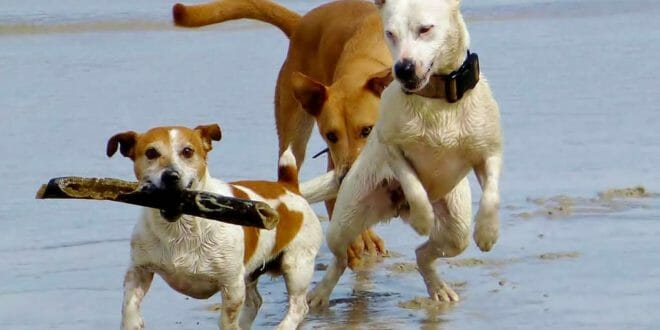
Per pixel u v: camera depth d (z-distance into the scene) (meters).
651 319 10.77
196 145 9.75
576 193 15.15
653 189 15.29
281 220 10.55
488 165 11.25
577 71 22.67
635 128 18.41
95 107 19.77
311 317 11.47
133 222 14.34
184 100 20.25
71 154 17.00
